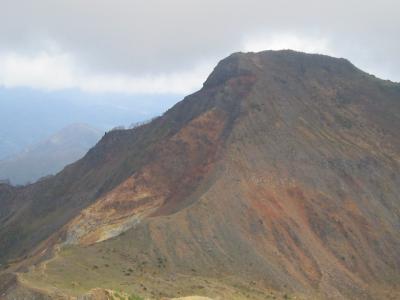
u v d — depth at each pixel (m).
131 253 79.88
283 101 126.50
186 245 84.06
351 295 88.94
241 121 116.19
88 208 106.62
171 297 65.06
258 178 104.38
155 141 134.62
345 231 101.56
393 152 122.56
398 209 110.38
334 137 122.19
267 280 82.56
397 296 90.75
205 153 113.50
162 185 110.00
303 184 107.62
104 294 49.91
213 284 74.31
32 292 57.50
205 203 93.44
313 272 90.19
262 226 94.19
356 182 112.31
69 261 74.62
